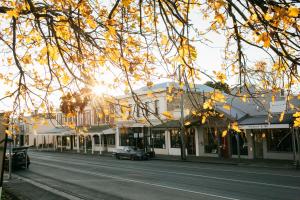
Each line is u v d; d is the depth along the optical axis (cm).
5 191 1452
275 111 2541
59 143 6919
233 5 371
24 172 2388
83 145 5956
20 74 605
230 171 2067
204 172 2056
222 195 1265
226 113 2788
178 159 3170
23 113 660
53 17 567
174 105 3628
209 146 3388
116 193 1418
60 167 2722
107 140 5225
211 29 443
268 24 355
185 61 416
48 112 629
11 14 472
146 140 4191
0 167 584
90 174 2169
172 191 1406
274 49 384
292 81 464
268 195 1230
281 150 2700
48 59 539
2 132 586
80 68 561
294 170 2039
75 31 521
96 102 524
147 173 2116
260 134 2823
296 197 1180
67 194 1358
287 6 346
